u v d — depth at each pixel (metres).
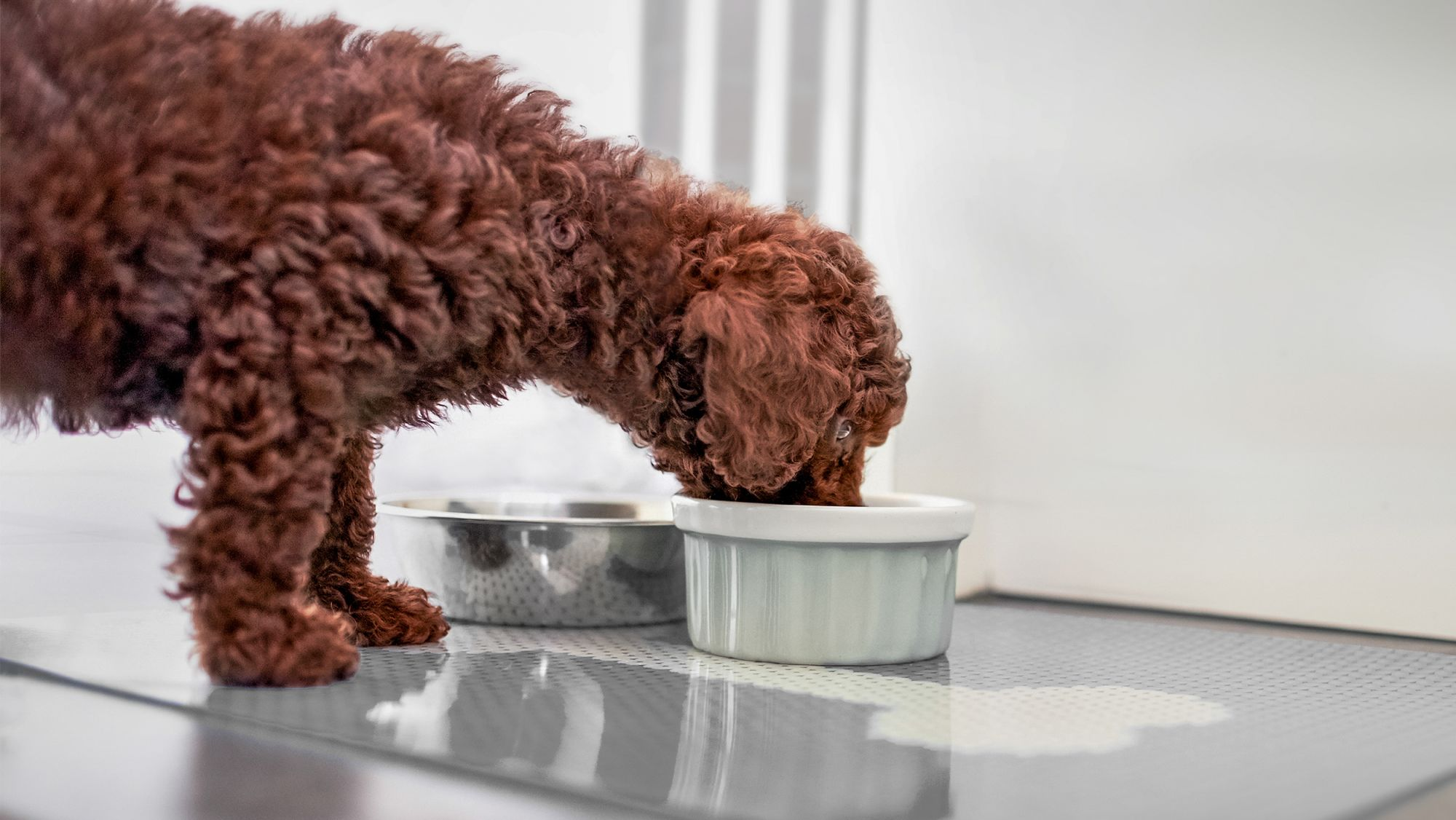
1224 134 2.28
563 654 1.65
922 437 2.54
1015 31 2.46
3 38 1.27
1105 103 2.39
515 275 1.39
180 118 1.24
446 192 1.31
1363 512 2.16
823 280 1.56
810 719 1.26
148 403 1.39
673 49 2.83
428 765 1.02
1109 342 2.40
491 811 0.91
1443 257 2.09
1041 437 2.48
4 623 1.75
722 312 1.48
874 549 1.59
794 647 1.59
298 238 1.22
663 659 1.62
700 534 1.66
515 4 2.69
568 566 1.89
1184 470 2.34
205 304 1.23
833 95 2.67
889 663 1.63
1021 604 2.44
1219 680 1.61
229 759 1.03
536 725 1.18
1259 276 2.25
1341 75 2.17
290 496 1.25
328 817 0.88
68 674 1.35
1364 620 2.16
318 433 1.26
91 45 1.28
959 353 2.54
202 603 1.28
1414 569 2.11
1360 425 2.16
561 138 1.53
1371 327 2.15
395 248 1.27
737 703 1.33
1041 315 2.47
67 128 1.25
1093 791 1.00
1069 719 1.31
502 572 1.90
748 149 2.76
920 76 2.54
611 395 1.59
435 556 1.94
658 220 1.55
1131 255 2.37
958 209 2.52
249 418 1.22
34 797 0.92
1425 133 2.10
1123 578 2.40
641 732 1.17
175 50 1.30
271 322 1.22
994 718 1.29
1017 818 0.91
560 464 2.93
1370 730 1.30
